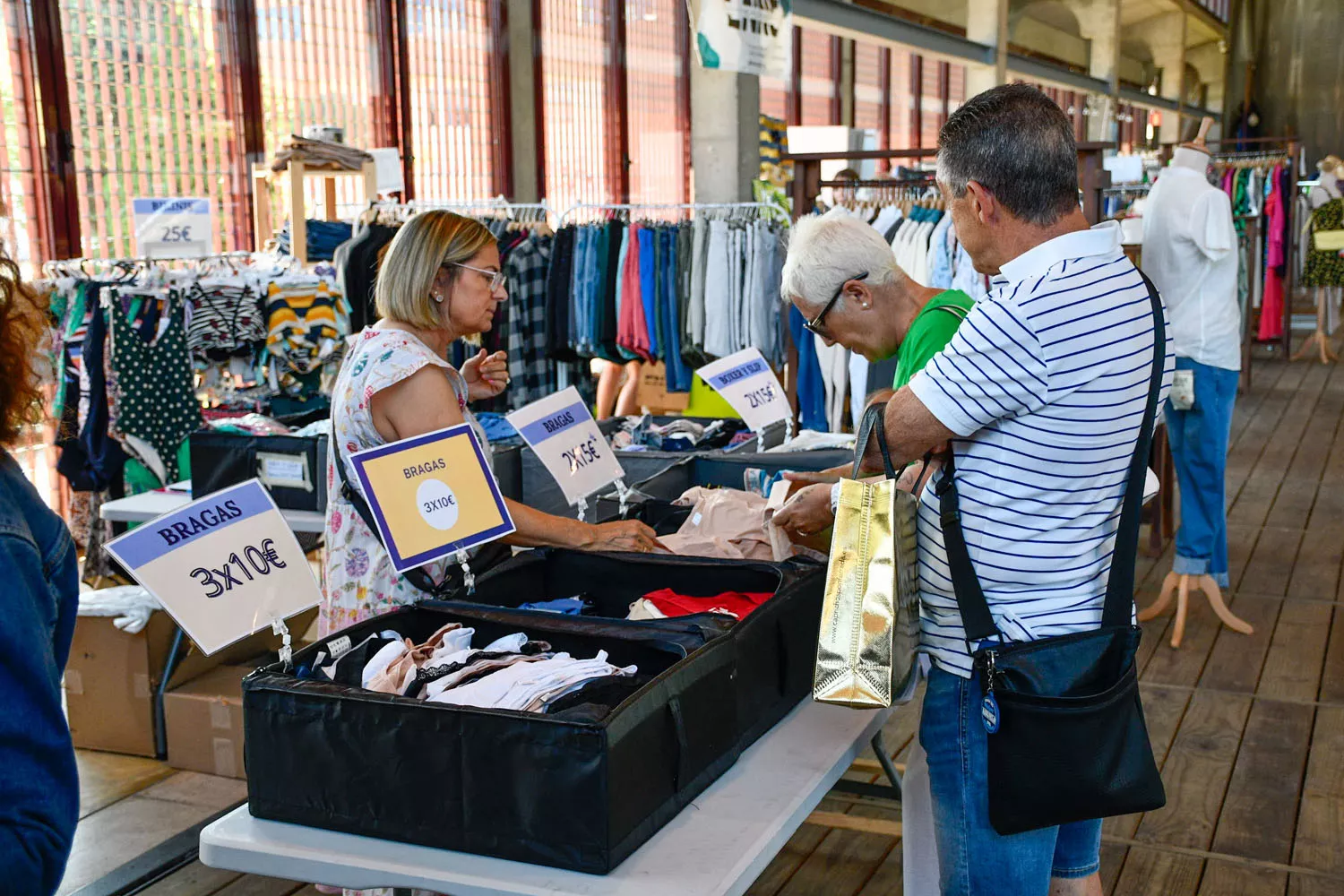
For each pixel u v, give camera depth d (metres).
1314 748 3.53
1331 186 11.42
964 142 1.57
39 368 1.06
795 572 2.04
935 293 2.12
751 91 9.84
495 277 2.25
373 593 2.23
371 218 6.11
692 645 1.68
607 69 9.30
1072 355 1.49
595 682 1.59
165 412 4.61
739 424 4.09
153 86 5.87
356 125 7.15
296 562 1.71
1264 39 21.81
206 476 3.74
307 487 3.62
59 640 1.06
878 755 3.12
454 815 1.47
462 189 8.08
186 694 3.46
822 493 2.08
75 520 4.82
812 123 11.89
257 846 1.51
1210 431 4.26
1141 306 1.54
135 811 3.21
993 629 1.56
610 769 1.39
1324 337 11.02
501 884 1.39
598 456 2.73
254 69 6.38
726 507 2.50
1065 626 1.56
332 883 1.47
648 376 6.85
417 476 1.85
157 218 4.69
